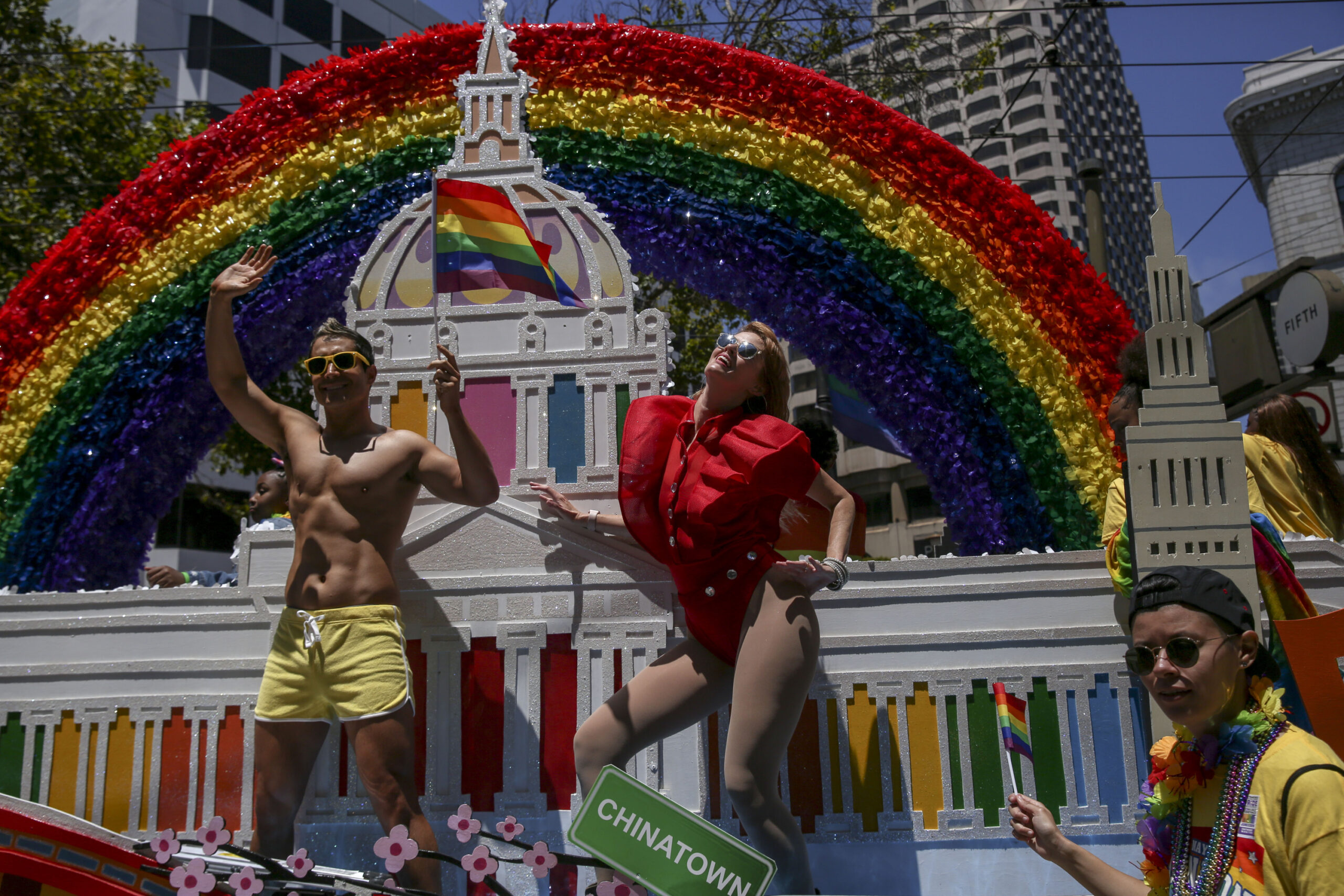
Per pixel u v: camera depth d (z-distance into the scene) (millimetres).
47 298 4242
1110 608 3303
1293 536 3262
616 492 3488
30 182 10812
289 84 4543
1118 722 3223
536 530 3391
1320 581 3209
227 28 23047
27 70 11234
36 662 3383
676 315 12109
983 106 51719
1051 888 3102
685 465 2762
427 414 3668
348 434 3092
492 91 4336
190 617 3377
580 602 3320
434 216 3568
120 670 3346
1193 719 1809
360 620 2836
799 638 2572
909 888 3119
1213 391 2883
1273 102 18281
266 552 3438
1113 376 3977
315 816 3205
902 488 27469
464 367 3693
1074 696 3254
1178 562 2803
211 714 3297
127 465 4254
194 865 2045
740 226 4383
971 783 3188
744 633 2635
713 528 2668
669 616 3277
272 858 2836
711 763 3223
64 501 4129
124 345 4223
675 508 2738
